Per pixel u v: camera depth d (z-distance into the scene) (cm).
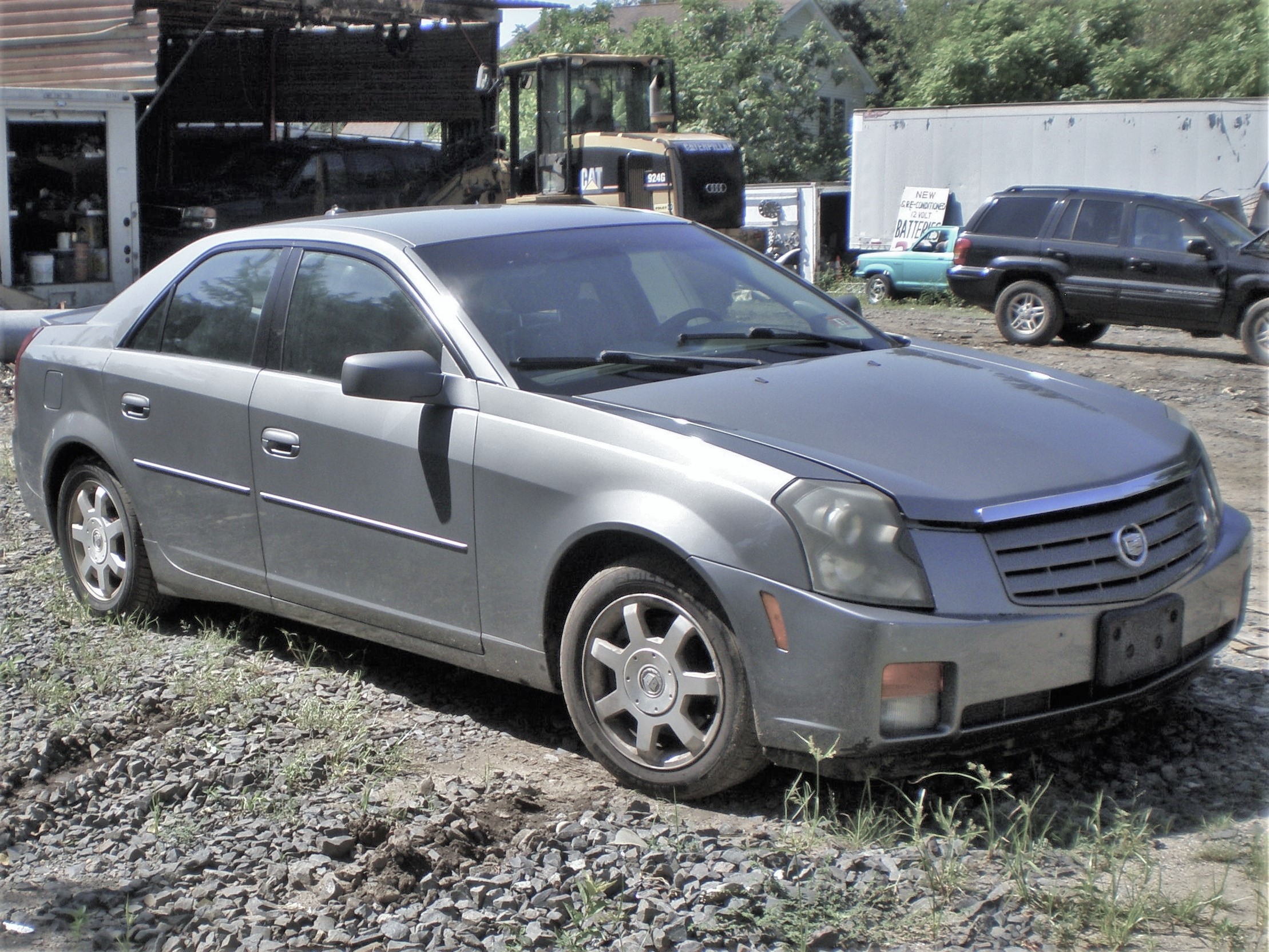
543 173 1991
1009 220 1672
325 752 421
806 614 345
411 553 438
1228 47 3259
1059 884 327
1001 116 2331
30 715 459
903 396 414
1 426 1024
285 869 345
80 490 570
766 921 309
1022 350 1636
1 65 1970
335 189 2256
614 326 455
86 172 1733
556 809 379
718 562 356
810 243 2520
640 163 1927
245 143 2516
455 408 423
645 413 392
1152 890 322
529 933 309
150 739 435
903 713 341
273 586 491
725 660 362
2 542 699
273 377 481
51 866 359
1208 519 403
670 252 509
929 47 4512
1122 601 361
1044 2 3525
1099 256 1586
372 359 416
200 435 504
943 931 307
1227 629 407
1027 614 346
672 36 3488
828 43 3484
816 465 358
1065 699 360
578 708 400
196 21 2228
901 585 341
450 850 351
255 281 505
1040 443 385
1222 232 1517
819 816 367
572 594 408
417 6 2177
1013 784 388
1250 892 322
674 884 329
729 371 435
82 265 1727
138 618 556
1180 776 390
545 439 398
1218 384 1309
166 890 340
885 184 2478
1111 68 3309
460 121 2447
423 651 450
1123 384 1312
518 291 454
